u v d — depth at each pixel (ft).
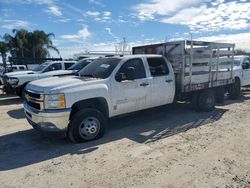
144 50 28.04
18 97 42.55
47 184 12.79
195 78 25.67
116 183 12.69
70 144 18.33
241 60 37.01
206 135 19.71
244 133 20.06
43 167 14.70
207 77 26.99
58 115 17.26
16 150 17.51
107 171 13.98
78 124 18.15
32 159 15.89
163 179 13.00
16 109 32.17
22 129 22.66
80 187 12.42
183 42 23.95
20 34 133.69
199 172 13.66
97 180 13.04
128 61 21.11
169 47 25.34
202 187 12.17
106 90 19.31
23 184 12.85
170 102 24.38
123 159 15.51
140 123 23.63
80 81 18.85
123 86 20.36
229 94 35.96
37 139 19.71
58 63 42.55
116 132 20.93
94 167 14.51
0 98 41.81
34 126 18.86
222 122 23.45
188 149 16.89
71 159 15.70
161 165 14.57
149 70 22.29
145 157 15.74
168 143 18.11
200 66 25.99
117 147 17.52
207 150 16.66
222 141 18.29
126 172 13.82
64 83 18.31
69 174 13.76
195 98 27.27
